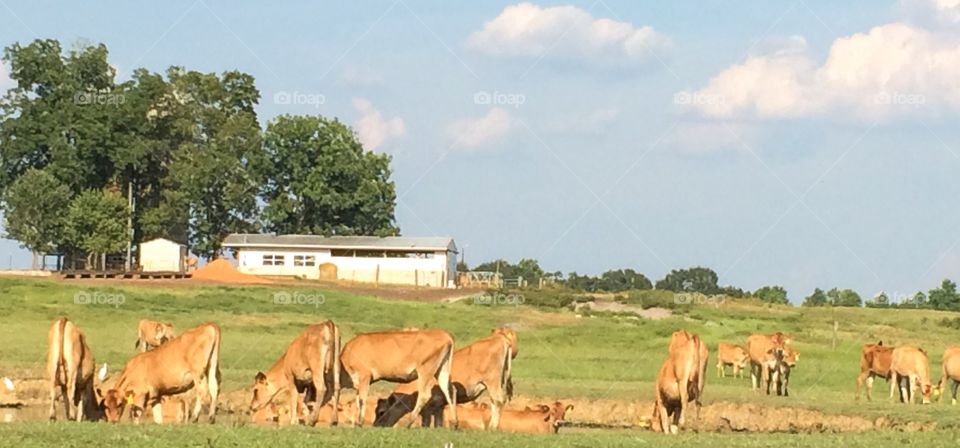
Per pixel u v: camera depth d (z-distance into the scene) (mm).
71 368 27297
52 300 63781
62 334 27281
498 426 28531
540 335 58469
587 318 67188
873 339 62375
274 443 22312
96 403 28375
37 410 32750
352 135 111562
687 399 29062
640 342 57500
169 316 60594
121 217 103438
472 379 28500
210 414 27438
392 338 27531
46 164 109812
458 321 63625
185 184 108375
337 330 27375
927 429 31672
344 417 29844
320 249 99938
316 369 27156
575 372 46438
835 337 58875
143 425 24703
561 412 31188
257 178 110062
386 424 28469
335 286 84688
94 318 58812
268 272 100000
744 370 52750
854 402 37031
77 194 108000
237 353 47094
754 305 80500
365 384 27516
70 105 108688
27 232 100375
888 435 26016
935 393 41125
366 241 100312
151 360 27875
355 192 110812
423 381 27391
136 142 109062
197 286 75312
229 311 63562
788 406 35094
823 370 49188
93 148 107625
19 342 48312
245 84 121188
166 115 114125
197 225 110875
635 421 35688
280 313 63594
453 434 24219
